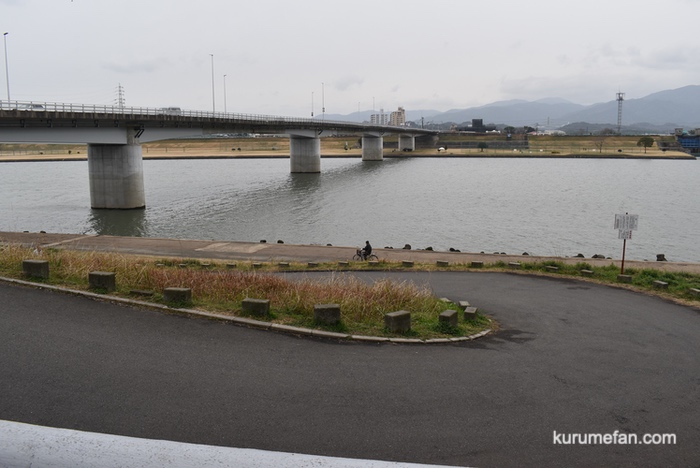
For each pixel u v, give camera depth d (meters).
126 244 33.84
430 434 7.50
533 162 162.50
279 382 9.07
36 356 9.59
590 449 7.36
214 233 48.72
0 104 46.84
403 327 12.88
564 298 19.56
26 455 2.28
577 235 50.38
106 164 62.06
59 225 52.28
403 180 102.56
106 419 7.37
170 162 160.25
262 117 94.69
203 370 9.40
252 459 2.32
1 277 14.59
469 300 18.92
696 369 11.34
